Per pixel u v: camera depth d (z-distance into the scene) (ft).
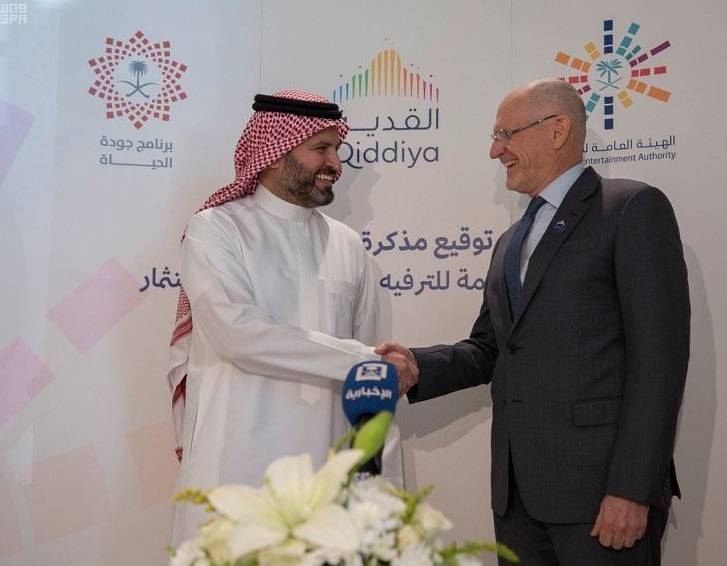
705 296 10.03
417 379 8.82
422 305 10.69
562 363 7.72
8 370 10.48
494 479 8.27
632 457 7.16
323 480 3.70
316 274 8.94
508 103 8.73
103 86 10.86
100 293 10.66
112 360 10.60
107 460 10.50
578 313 7.75
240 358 8.21
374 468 4.49
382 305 10.73
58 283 10.62
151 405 10.59
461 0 10.82
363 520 3.65
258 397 8.42
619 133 10.42
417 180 10.77
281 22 10.94
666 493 7.80
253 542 3.47
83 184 10.75
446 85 10.80
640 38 10.44
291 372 8.36
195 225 8.81
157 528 10.47
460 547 3.97
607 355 7.71
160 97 10.91
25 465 10.42
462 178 10.71
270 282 8.70
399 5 10.88
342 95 10.90
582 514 7.47
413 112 10.82
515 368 7.97
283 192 9.05
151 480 10.52
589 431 7.58
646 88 10.38
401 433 10.64
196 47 10.96
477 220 10.66
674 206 10.21
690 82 10.28
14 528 10.36
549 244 8.00
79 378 10.55
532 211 8.56
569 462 7.57
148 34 10.94
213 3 10.96
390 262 10.76
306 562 3.45
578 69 10.58
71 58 10.85
